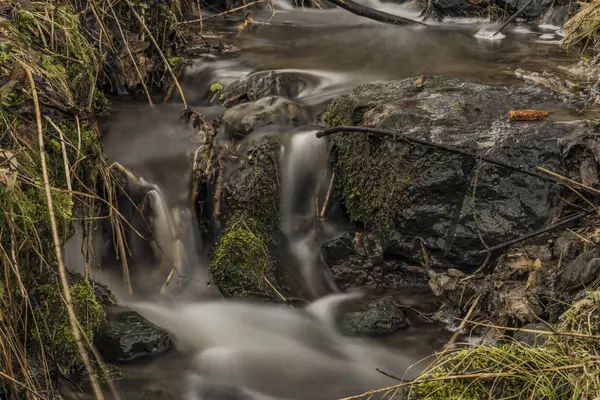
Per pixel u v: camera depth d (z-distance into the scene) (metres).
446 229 4.44
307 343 4.09
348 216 5.07
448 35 7.31
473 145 4.46
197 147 5.02
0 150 3.55
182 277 4.54
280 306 4.36
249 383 3.78
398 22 7.63
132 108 5.50
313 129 5.25
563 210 4.28
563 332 3.32
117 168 4.67
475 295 4.12
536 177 4.30
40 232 3.73
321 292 4.54
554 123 4.68
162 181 4.83
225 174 4.93
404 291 4.49
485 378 3.18
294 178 5.07
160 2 6.18
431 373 3.35
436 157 4.46
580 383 3.02
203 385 3.75
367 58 6.59
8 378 3.11
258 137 5.12
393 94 5.24
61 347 3.69
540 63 6.29
